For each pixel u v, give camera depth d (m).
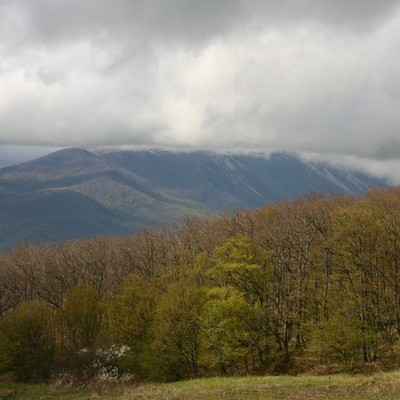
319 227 57.69
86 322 56.69
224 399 29.16
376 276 47.19
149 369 49.50
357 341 41.97
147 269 76.06
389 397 25.77
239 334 48.00
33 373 53.53
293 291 52.88
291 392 29.62
